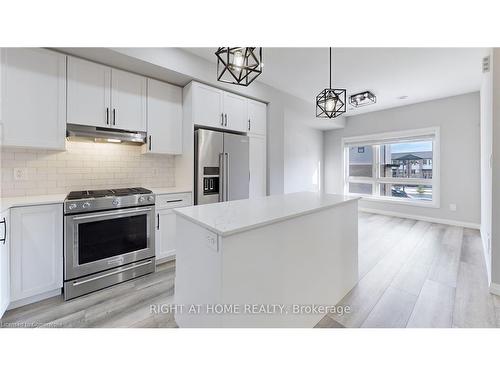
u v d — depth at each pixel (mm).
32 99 2092
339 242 2033
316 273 1755
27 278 1872
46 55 2152
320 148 6621
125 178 2963
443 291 2143
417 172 5039
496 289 2066
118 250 2330
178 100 3111
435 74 3486
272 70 3334
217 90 3168
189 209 1615
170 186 3363
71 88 2291
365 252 3135
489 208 2500
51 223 1979
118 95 2592
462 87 4023
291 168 5754
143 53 2445
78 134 2318
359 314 1821
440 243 3484
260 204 1814
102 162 2785
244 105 3504
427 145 4883
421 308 1888
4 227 1704
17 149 2256
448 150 4555
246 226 1198
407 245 3404
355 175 6113
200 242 1339
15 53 2012
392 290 2174
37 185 2363
